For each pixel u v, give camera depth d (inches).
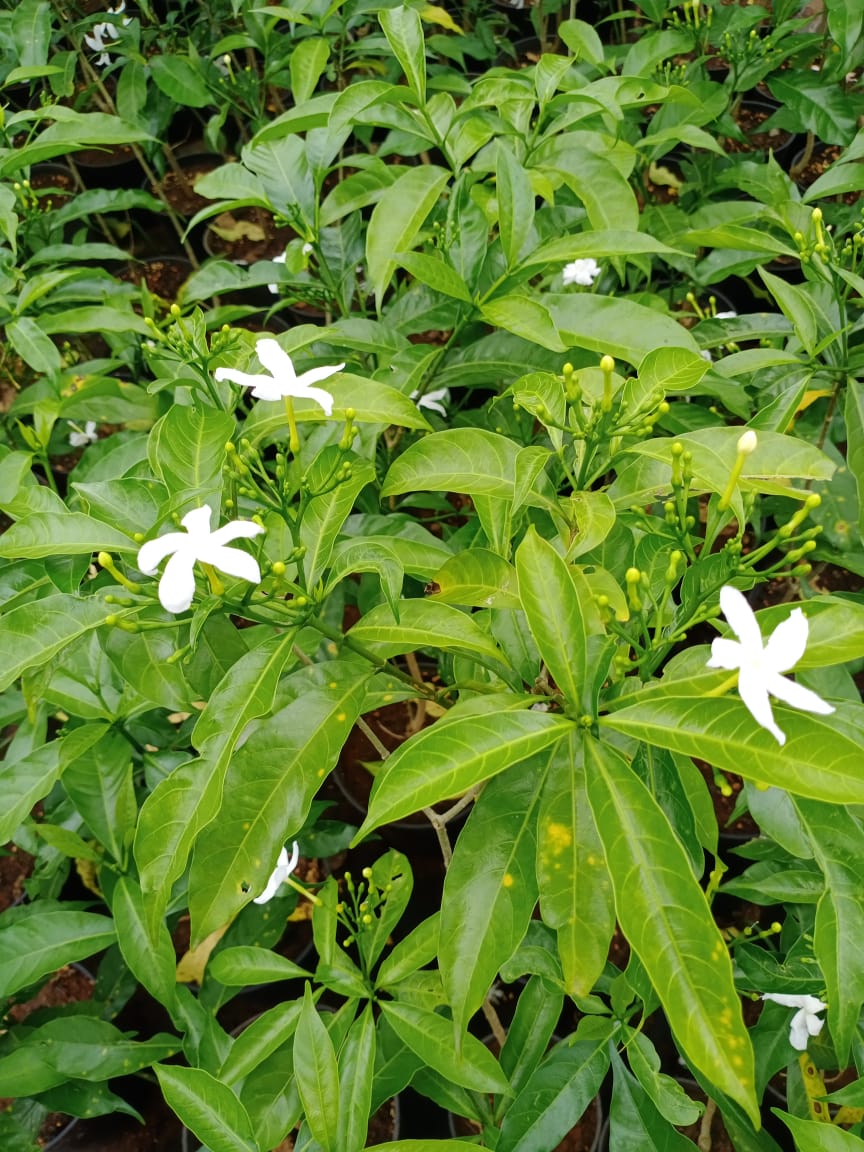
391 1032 20.5
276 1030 18.6
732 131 34.0
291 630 14.2
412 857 31.0
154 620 14.9
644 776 14.2
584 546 14.3
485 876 13.1
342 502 15.1
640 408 14.9
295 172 23.6
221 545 12.1
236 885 14.0
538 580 13.0
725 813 29.3
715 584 13.4
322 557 14.6
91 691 20.9
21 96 50.2
